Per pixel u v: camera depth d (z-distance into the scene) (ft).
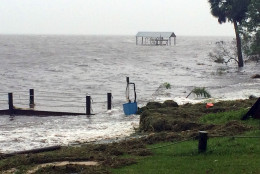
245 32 363.35
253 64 452.35
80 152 95.09
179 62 536.83
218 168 74.90
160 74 379.14
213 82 299.79
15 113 190.90
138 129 134.72
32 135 130.52
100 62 535.60
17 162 87.20
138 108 171.01
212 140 95.91
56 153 94.73
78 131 137.08
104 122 155.12
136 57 652.89
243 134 101.04
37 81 330.13
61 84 311.88
